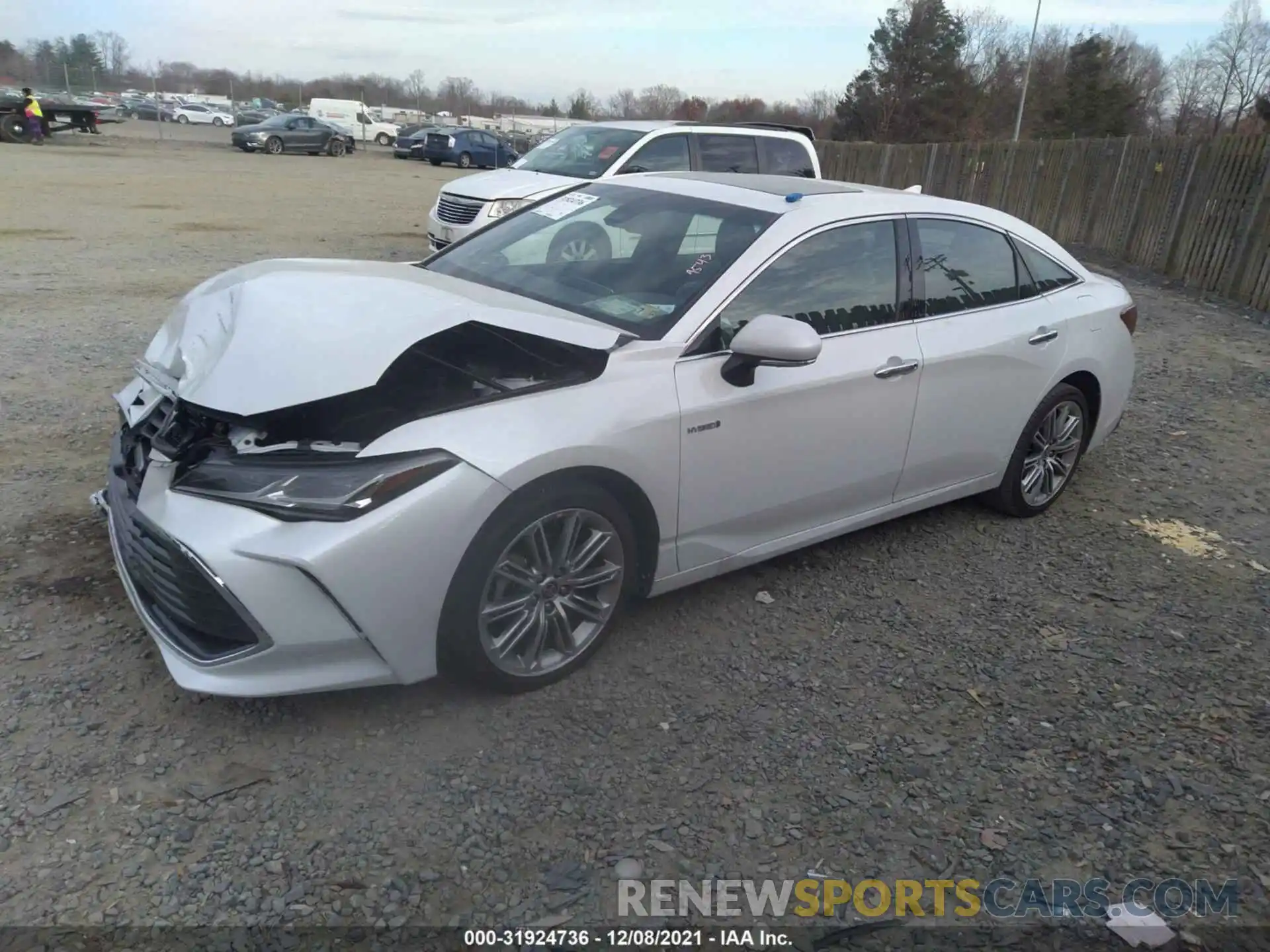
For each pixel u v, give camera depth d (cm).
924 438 433
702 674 355
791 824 284
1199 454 631
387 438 292
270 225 1477
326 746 302
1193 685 366
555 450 308
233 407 288
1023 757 320
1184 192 1302
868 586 430
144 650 342
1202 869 276
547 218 455
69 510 442
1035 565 461
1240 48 5981
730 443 360
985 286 461
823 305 392
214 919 239
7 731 297
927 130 5897
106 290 941
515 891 254
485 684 322
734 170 1076
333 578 276
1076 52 5772
